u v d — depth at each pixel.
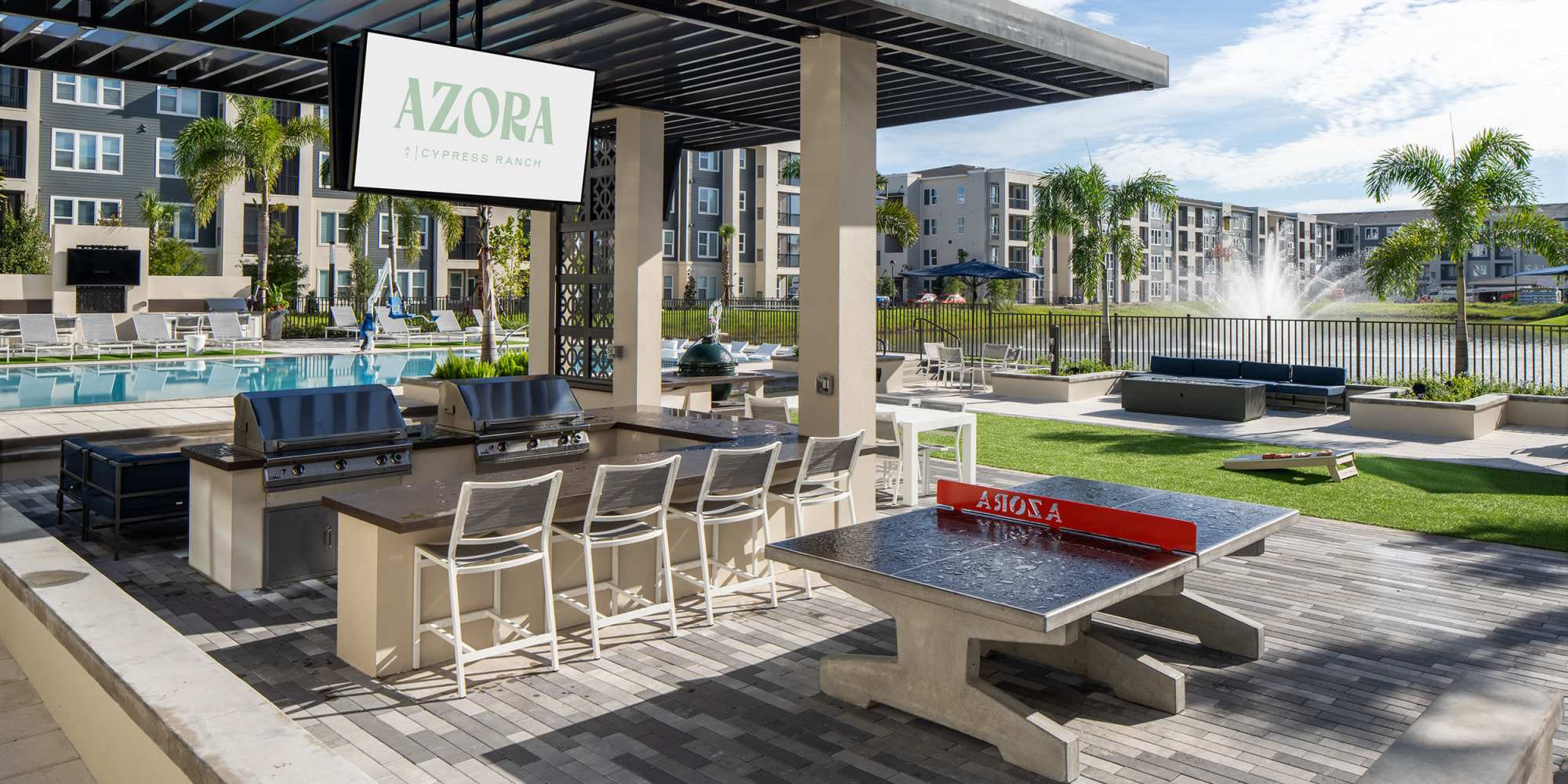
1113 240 19.77
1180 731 4.11
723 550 6.24
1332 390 14.62
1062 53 7.03
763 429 7.52
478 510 4.52
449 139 6.53
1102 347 19.45
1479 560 6.73
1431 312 39.47
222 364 21.55
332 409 6.38
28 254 28.69
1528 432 12.71
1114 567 3.91
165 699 2.99
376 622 4.66
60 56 8.24
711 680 4.67
